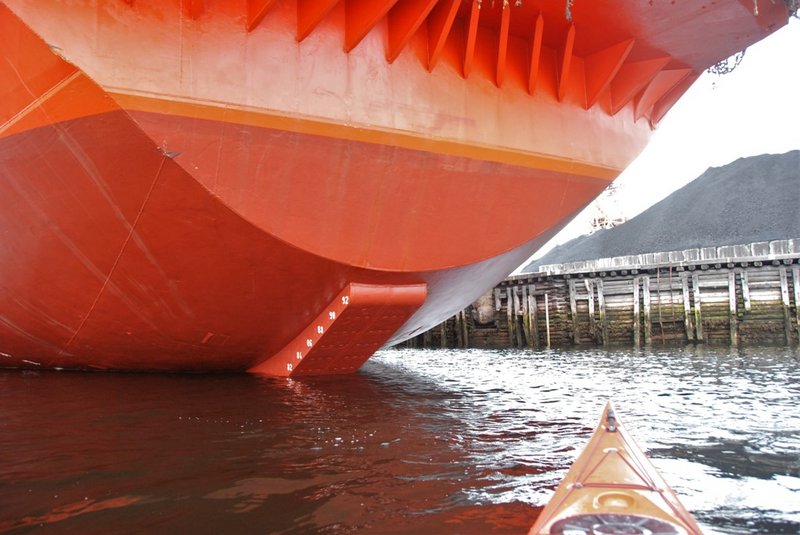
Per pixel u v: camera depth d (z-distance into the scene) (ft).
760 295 99.40
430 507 18.69
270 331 42.47
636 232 187.93
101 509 18.43
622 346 105.91
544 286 116.67
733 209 175.63
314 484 20.86
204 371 47.88
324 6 29.22
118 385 41.98
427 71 34.83
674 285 105.09
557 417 33.91
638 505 15.12
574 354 92.79
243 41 29.58
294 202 32.22
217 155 29.66
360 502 19.11
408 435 28.37
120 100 26.91
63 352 45.60
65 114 27.76
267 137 30.32
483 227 38.06
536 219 39.93
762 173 188.75
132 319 40.42
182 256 34.55
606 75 39.60
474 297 52.70
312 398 38.09
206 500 19.22
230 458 23.99
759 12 36.19
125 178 30.12
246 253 34.12
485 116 36.65
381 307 38.75
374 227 34.73
